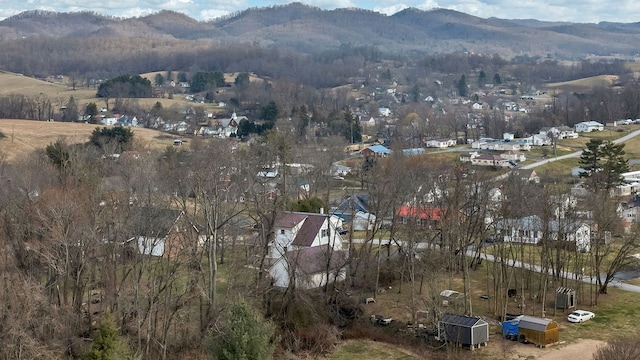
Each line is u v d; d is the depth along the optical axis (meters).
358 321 64.56
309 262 68.69
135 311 55.69
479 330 58.97
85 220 58.44
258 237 69.75
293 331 60.12
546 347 58.50
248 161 98.38
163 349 52.62
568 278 77.44
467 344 58.72
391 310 67.69
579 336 61.16
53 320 51.06
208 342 47.00
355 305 66.25
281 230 74.38
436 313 62.25
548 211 75.69
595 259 76.62
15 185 67.56
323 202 94.12
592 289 73.06
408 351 59.56
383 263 77.12
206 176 72.44
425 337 61.78
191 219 70.19
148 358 51.78
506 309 66.62
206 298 57.94
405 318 65.81
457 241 77.88
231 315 46.72
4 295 50.03
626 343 50.09
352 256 70.88
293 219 75.06
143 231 62.69
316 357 57.88
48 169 78.06
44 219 56.06
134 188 70.69
